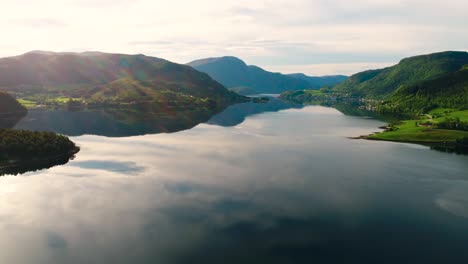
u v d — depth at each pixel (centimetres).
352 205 8100
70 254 5878
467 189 9294
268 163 11981
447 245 6244
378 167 11556
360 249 6116
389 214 7588
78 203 8088
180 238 6412
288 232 6706
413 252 6012
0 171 10906
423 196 8719
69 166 11519
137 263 5638
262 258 5819
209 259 5769
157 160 12369
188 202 8162
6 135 12825
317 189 9181
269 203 8150
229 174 10512
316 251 6047
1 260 5691
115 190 9000
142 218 7262
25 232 6631
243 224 7019
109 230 6712
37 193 8781
